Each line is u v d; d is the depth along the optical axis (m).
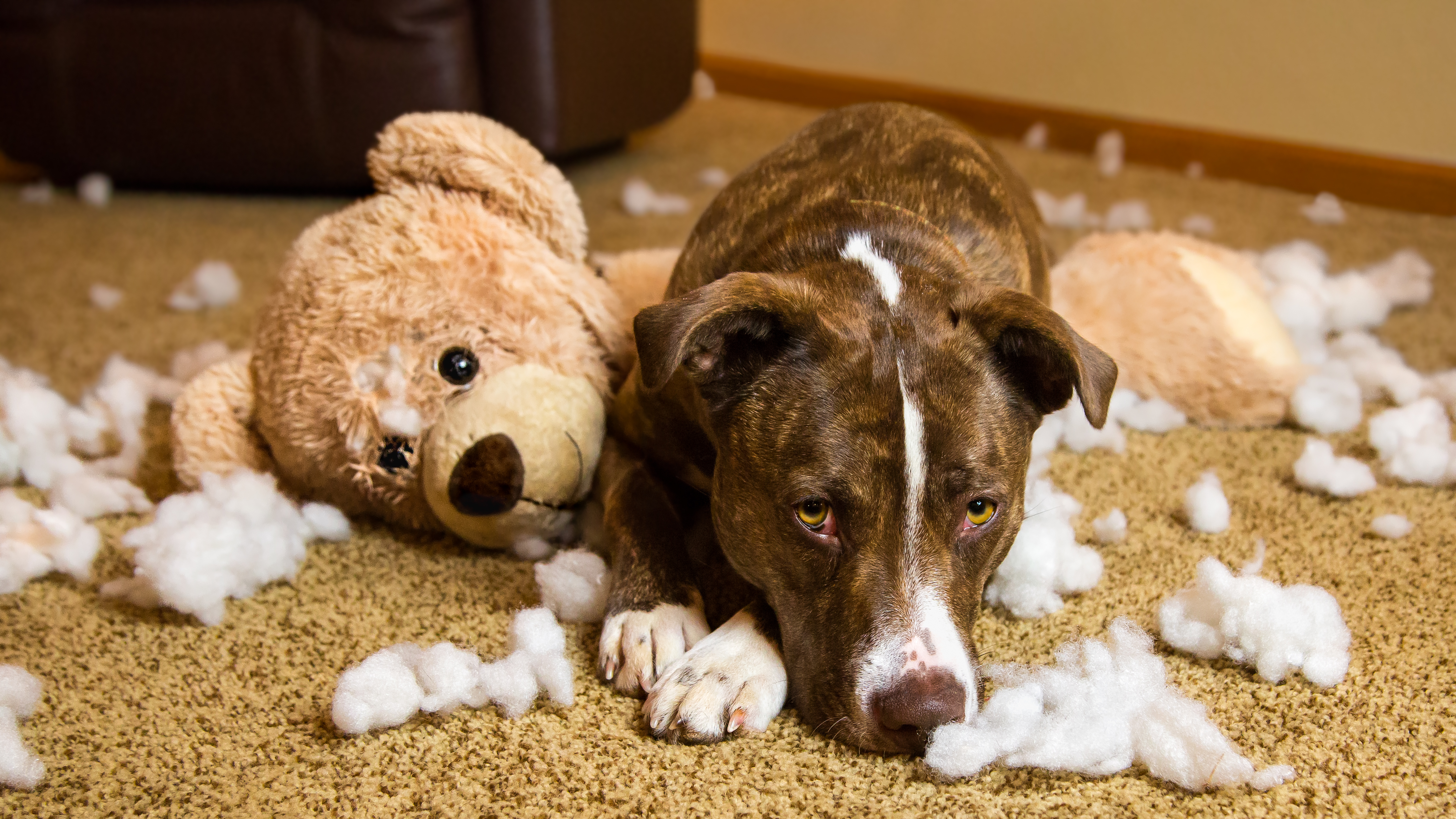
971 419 1.64
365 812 1.51
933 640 1.52
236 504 2.05
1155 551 2.15
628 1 4.54
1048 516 2.09
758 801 1.52
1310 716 1.69
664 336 1.56
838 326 1.69
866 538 1.59
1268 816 1.50
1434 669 1.80
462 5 4.16
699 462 2.05
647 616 1.79
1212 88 4.78
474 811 1.51
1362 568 2.09
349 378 2.01
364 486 2.09
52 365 3.00
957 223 2.11
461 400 1.98
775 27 6.24
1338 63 4.41
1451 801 1.53
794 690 1.67
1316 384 2.72
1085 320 2.74
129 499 2.32
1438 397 2.79
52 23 4.41
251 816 1.51
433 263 2.06
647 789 1.54
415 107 4.24
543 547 2.12
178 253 3.96
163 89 4.39
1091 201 4.46
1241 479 2.45
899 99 5.75
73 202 4.64
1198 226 4.06
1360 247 3.92
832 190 2.16
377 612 1.96
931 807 1.51
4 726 1.62
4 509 2.21
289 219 4.35
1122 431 2.66
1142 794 1.55
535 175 2.24
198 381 2.28
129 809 1.53
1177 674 1.79
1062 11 5.12
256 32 4.27
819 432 1.61
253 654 1.86
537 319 2.07
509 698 1.69
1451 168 4.25
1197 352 2.68
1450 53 4.14
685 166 4.92
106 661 1.84
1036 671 1.74
